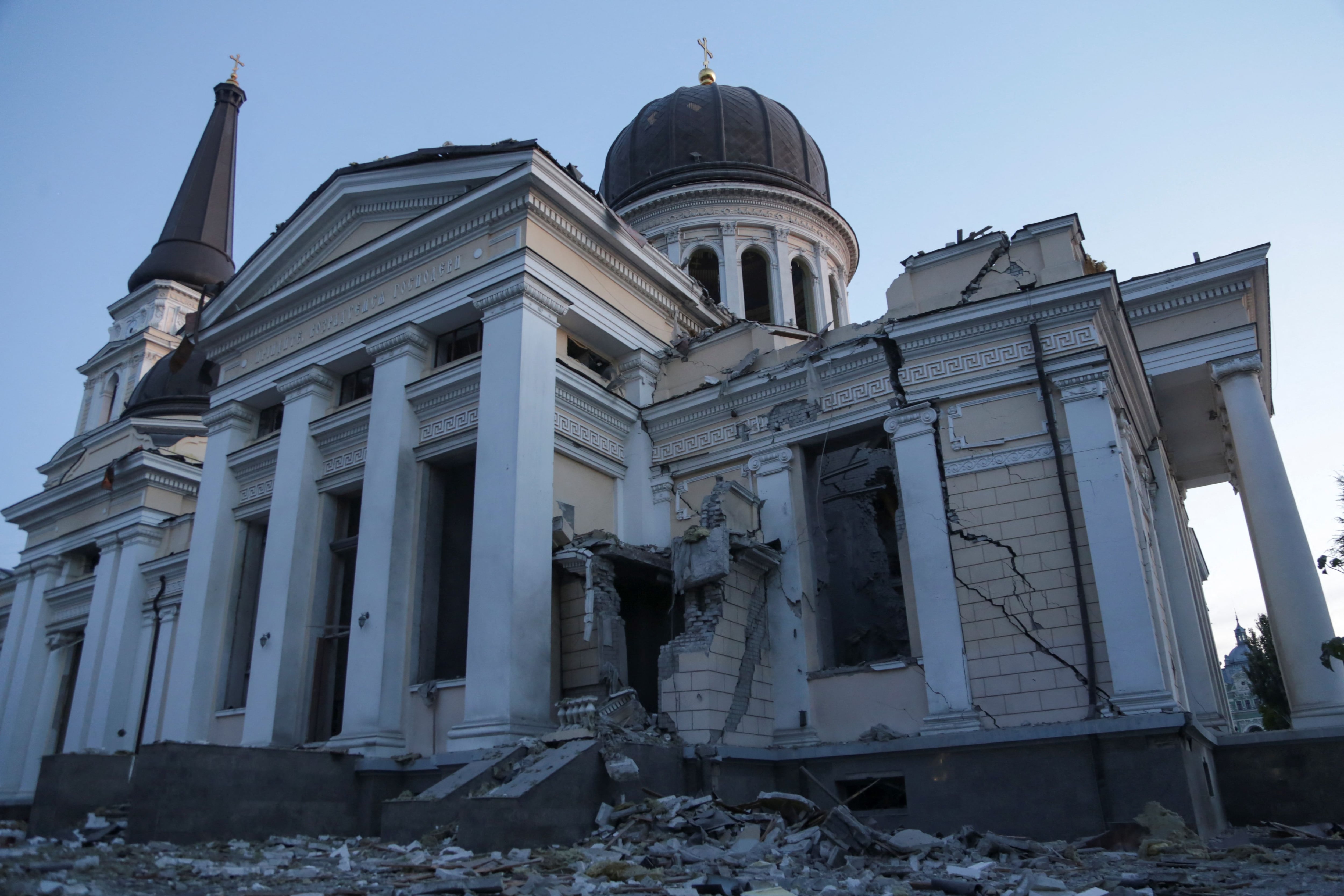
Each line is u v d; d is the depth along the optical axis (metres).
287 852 10.12
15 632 26.61
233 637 17.77
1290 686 15.69
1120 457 12.45
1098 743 11.03
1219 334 17.70
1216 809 12.47
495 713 12.50
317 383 17.42
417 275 16.56
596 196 16.31
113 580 24.53
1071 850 9.63
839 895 7.00
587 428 16.03
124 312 42.44
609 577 13.57
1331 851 9.99
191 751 11.04
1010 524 12.92
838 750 12.73
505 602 12.98
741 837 9.51
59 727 25.22
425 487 15.52
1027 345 13.52
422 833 9.95
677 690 12.60
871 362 14.70
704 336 17.56
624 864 7.78
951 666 12.62
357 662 14.23
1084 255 14.98
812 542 14.93
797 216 28.27
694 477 16.30
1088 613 12.03
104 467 25.36
